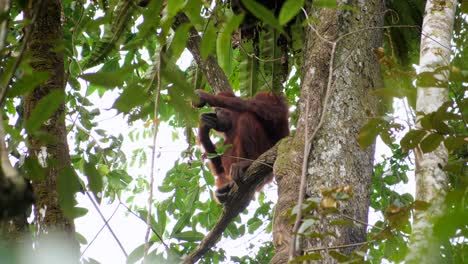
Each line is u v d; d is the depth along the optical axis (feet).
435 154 25.48
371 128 24.29
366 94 33.09
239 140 47.78
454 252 24.76
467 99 23.58
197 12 18.16
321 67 34.30
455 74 23.32
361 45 34.30
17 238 21.98
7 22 17.90
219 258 48.06
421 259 18.78
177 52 18.78
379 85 33.88
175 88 20.26
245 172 40.32
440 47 29.40
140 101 19.56
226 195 42.27
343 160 31.01
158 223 34.01
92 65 39.88
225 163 48.83
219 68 45.37
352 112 32.37
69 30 48.19
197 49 44.39
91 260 23.50
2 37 17.84
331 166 30.94
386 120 23.73
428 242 18.81
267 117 48.44
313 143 31.94
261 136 48.52
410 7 46.60
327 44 34.65
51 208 25.85
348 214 29.09
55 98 17.38
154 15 20.22
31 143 26.43
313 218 20.70
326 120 32.22
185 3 18.81
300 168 32.40
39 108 17.35
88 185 21.22
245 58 50.98
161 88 22.03
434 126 22.61
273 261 28.27
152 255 26.81
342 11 35.14
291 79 58.23
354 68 33.55
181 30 18.26
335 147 31.37
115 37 36.47
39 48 28.35
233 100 46.57
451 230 12.05
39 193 26.16
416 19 46.91
